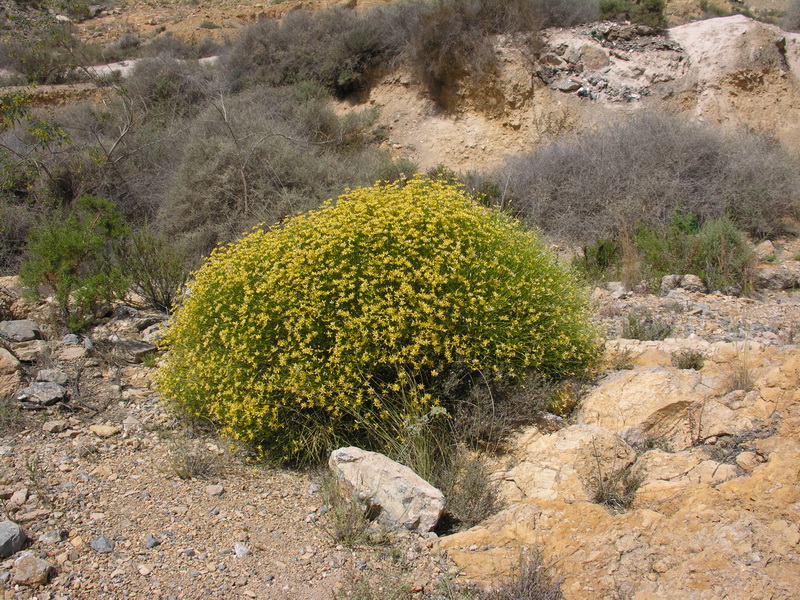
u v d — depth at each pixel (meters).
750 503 2.84
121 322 5.91
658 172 9.17
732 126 13.26
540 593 2.51
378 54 15.78
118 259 6.57
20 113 10.46
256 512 3.24
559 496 3.22
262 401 3.77
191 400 4.15
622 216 8.54
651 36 14.78
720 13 23.20
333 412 3.76
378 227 3.99
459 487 3.36
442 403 3.83
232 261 4.40
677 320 5.80
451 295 3.78
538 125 13.85
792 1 23.66
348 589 2.63
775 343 5.14
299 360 3.76
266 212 9.40
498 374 3.79
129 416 4.26
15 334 5.27
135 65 18.12
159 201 10.68
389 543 2.96
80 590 2.54
